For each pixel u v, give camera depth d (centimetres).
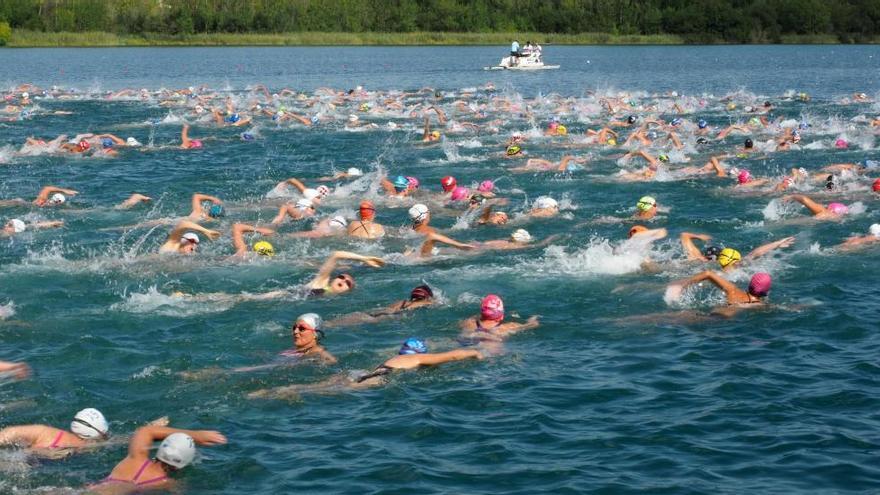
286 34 12644
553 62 9881
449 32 13100
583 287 1748
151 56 10519
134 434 1118
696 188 2744
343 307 1639
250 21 12662
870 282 1769
